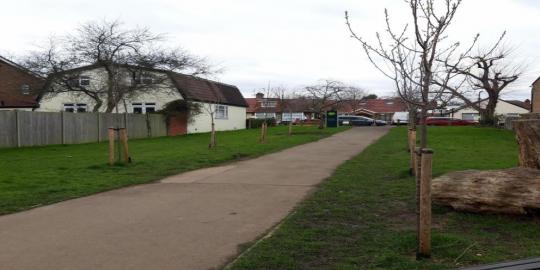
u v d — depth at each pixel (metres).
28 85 37.91
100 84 31.83
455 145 19.64
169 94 35.00
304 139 25.30
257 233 6.29
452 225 6.42
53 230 6.55
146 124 31.19
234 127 45.84
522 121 7.51
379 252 5.27
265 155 16.94
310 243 5.66
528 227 6.20
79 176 11.53
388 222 6.70
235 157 16.06
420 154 5.38
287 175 11.69
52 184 10.34
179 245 5.77
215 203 8.30
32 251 5.59
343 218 6.97
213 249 5.60
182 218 7.20
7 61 38.44
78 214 7.51
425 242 5.04
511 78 41.94
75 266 5.04
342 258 5.10
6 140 21.48
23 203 8.31
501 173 6.85
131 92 31.50
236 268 4.86
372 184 9.86
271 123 52.56
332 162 14.47
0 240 6.08
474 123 52.34
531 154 7.41
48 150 20.11
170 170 12.62
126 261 5.19
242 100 48.16
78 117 25.72
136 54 30.53
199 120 37.88
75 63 30.06
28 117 22.61
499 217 6.65
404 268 4.72
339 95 67.50
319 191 9.23
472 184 6.87
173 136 31.91
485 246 5.45
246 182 10.64
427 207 5.02
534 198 6.38
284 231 6.24
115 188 9.94
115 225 6.79
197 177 11.50
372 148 19.33
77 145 23.62
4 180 10.85
